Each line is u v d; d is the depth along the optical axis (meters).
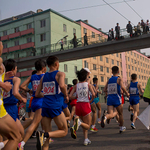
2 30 43.44
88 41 26.64
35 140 5.29
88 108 4.61
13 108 3.48
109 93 5.50
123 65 57.97
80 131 6.49
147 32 21.16
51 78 3.42
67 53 27.03
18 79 3.43
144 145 4.38
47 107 3.35
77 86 4.75
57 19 37.62
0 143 2.76
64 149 4.34
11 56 41.47
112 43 22.98
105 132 6.05
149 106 4.59
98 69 45.78
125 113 11.85
